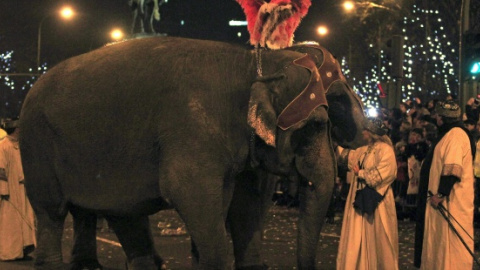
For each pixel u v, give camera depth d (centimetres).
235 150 794
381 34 4962
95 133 821
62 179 855
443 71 3984
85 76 838
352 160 1064
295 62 796
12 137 1407
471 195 1009
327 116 791
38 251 893
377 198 1039
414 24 4531
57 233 893
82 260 927
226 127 791
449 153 1000
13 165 1391
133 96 807
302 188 809
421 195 1046
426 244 1027
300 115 781
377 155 1049
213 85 795
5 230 1378
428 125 1609
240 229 863
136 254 920
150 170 807
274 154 790
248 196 862
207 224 776
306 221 802
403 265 1290
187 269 1208
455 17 4112
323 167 796
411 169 1973
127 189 820
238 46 830
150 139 800
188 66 802
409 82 4388
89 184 837
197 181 776
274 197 2428
